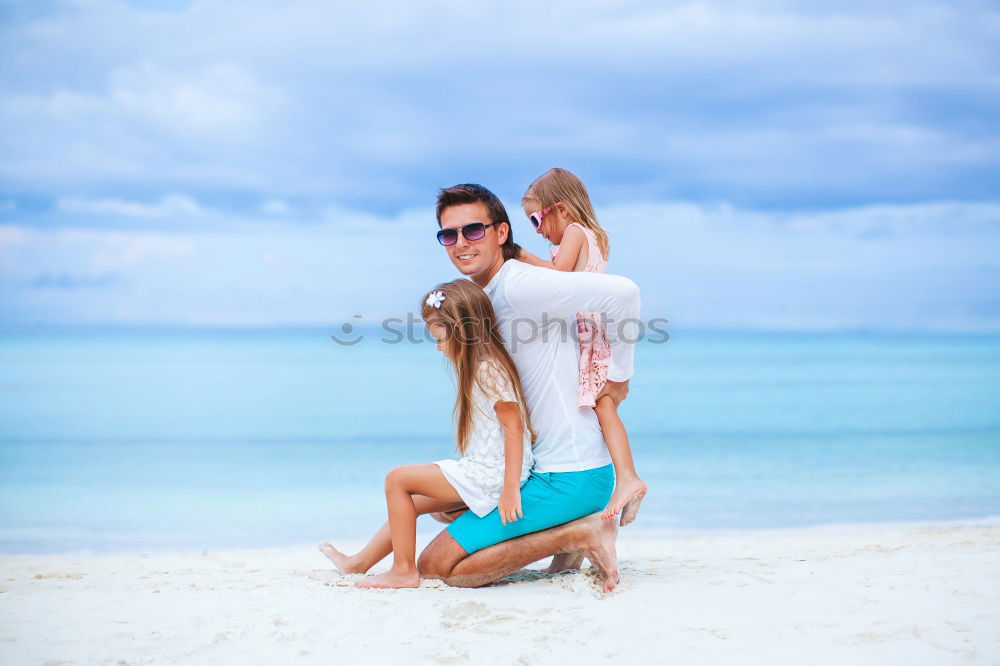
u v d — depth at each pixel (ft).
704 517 25.13
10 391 84.17
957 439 43.32
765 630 10.12
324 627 10.48
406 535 12.64
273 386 88.63
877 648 9.45
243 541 22.99
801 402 67.82
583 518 12.44
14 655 9.64
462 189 13.16
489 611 10.94
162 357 143.43
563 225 14.62
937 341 207.00
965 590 11.79
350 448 45.03
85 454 42.11
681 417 57.36
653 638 9.90
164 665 9.32
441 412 63.46
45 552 21.38
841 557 15.02
